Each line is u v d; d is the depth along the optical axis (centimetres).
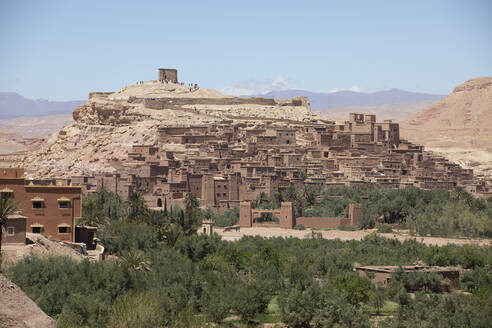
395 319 11712
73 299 9625
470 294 13838
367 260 16200
